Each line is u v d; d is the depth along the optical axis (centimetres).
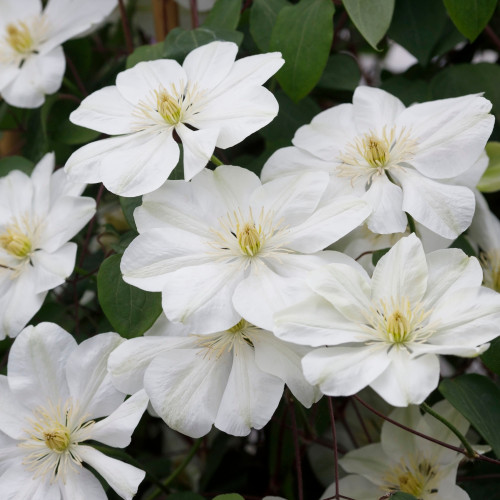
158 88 71
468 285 64
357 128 70
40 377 68
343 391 61
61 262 70
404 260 64
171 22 83
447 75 78
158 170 67
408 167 69
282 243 66
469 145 67
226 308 64
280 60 68
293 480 79
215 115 68
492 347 67
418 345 63
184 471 85
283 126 77
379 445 73
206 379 65
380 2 70
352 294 64
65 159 84
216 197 67
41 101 78
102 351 67
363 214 65
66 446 67
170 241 66
